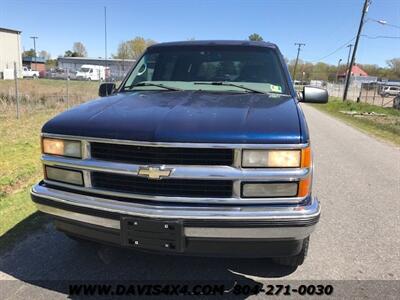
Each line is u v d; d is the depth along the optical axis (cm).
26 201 496
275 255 280
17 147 853
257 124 266
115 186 277
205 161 259
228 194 262
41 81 4522
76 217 290
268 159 258
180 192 264
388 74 10362
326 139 1127
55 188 301
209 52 434
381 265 359
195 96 350
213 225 260
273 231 262
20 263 347
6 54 5991
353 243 405
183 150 258
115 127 272
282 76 398
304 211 262
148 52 456
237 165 258
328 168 744
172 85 400
